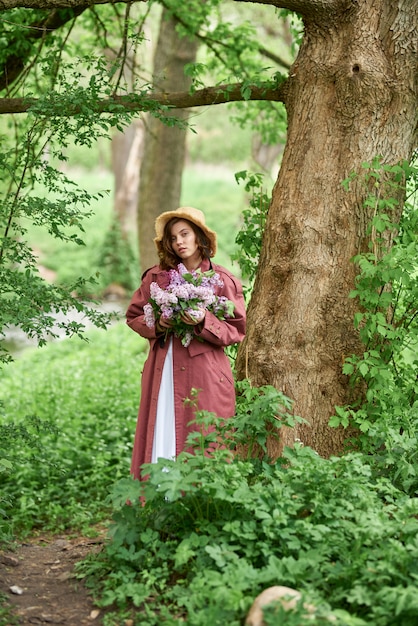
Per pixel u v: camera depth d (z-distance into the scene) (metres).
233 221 28.70
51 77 5.93
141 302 4.68
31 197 4.77
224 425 4.23
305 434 4.81
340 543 3.54
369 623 3.02
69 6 4.92
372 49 4.86
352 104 4.86
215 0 8.41
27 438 5.00
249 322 5.08
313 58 4.99
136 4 10.79
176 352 4.52
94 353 11.99
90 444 7.19
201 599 3.31
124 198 23.70
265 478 4.13
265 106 9.34
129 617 3.48
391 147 4.92
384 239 4.90
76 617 3.57
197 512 3.85
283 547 3.58
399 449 4.56
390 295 4.68
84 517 5.39
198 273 4.47
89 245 25.39
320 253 4.88
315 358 4.85
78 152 37.22
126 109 5.19
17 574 4.16
